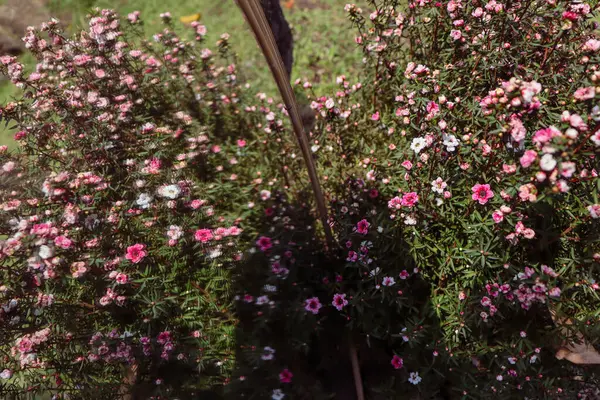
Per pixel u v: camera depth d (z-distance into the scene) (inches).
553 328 85.0
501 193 76.7
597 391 91.1
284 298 97.7
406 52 111.6
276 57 70.5
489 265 80.7
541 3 87.7
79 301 92.6
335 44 174.4
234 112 130.6
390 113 114.3
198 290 96.7
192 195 100.1
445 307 87.7
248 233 110.2
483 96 94.0
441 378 90.0
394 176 96.4
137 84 112.6
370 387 94.3
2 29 190.7
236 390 93.6
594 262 77.6
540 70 86.5
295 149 121.9
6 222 87.9
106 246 91.7
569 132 63.1
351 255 92.7
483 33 90.3
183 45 121.8
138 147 103.5
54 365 89.9
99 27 105.0
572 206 80.4
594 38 85.1
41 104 99.7
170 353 92.5
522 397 85.8
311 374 96.0
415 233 86.7
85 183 90.7
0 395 86.2
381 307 93.1
